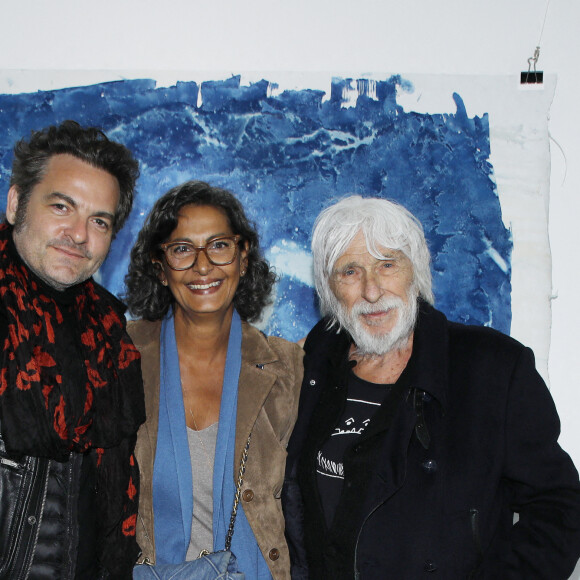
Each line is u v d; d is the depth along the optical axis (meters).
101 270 2.30
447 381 1.51
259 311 1.87
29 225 1.35
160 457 1.66
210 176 2.30
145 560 1.60
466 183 2.31
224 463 1.67
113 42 2.28
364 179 2.31
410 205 2.31
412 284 1.57
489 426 1.46
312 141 2.30
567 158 2.33
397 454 1.46
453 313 2.31
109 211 1.41
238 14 2.29
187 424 1.73
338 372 1.66
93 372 1.49
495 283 2.31
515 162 2.31
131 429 1.55
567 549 1.40
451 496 1.43
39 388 1.31
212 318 1.70
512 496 1.54
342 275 1.58
